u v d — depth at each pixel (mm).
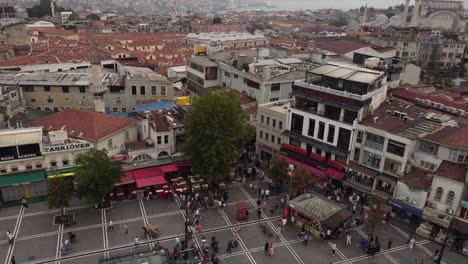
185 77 116125
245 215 60125
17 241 52562
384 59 93375
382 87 70562
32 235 53969
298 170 63562
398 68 88562
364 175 62719
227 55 110062
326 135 67625
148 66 121750
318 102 68000
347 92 64688
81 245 52375
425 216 56094
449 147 55688
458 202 53469
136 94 86375
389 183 59812
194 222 58188
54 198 55438
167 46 180875
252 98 88688
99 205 61438
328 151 66625
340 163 65625
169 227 57125
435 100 80250
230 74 95938
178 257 50406
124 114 83000
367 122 63625
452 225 52938
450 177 53625
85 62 114812
